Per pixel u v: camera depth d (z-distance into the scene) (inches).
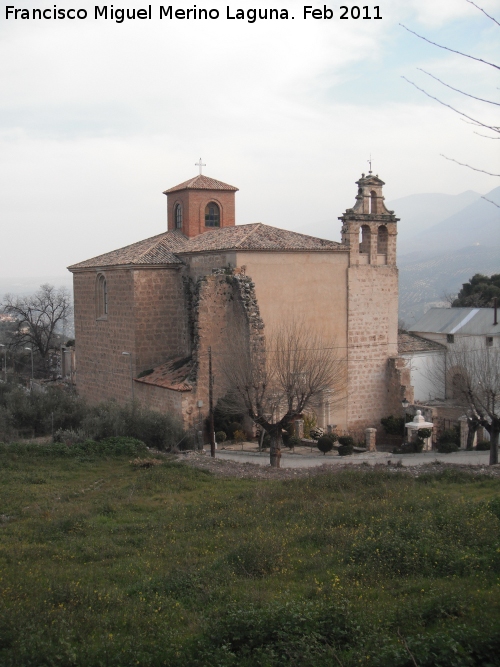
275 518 871.7
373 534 727.7
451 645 419.8
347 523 815.1
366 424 1929.1
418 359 2225.6
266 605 524.7
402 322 3865.7
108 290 2015.3
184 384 1640.0
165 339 1918.1
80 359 2218.3
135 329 1877.5
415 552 648.4
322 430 1784.0
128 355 1910.7
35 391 2046.0
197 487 1116.5
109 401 1838.1
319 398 1499.8
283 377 1477.6
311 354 1596.9
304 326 1811.0
